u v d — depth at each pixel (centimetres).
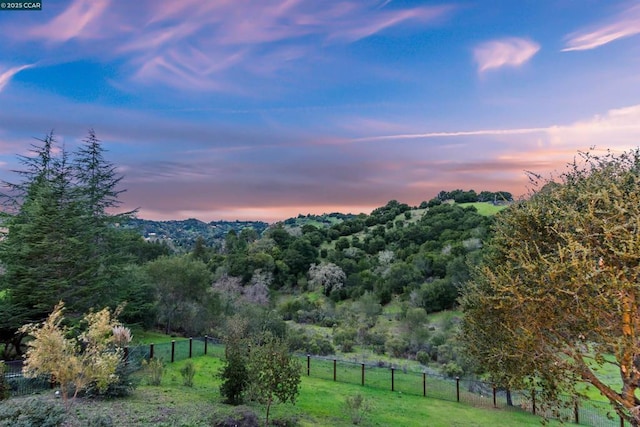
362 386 2044
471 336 1122
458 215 7456
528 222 908
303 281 6431
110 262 2750
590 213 716
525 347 821
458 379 1962
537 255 832
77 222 2436
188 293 3319
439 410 1697
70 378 892
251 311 3516
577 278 676
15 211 2553
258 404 1375
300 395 1659
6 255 2238
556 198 899
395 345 3694
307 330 4356
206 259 7050
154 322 3123
